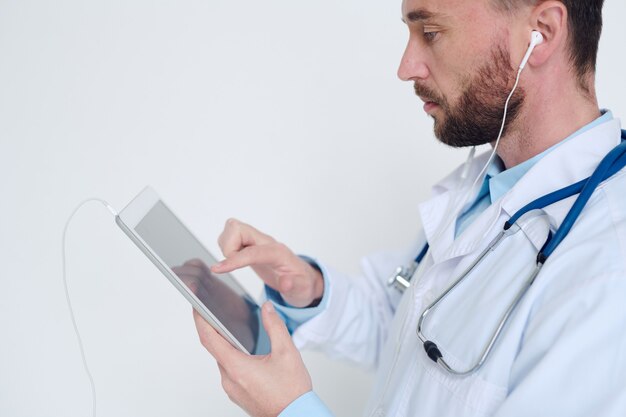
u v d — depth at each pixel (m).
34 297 1.96
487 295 0.91
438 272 1.05
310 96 1.92
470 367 0.86
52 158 1.95
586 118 0.96
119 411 1.96
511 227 0.94
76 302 1.96
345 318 1.35
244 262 1.14
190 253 1.03
